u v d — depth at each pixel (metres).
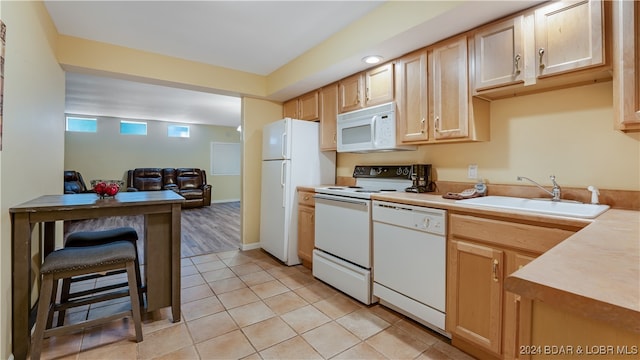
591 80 1.63
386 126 2.45
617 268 0.63
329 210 2.66
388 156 2.88
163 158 7.69
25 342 1.58
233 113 6.48
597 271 0.61
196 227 5.11
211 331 1.90
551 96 1.80
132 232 2.17
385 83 2.50
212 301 2.33
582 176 1.70
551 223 1.31
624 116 1.24
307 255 3.05
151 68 2.96
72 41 2.61
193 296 2.42
